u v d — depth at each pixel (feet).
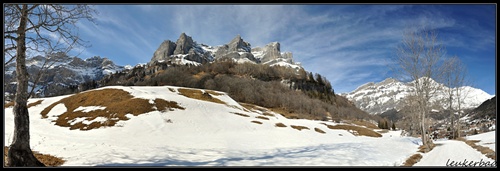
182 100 186.19
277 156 58.90
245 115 195.00
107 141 91.86
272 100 538.88
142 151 64.23
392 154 65.72
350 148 73.87
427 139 98.48
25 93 39.04
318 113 506.48
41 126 142.61
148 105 164.55
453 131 160.66
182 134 127.24
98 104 181.88
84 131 128.77
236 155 63.26
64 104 195.11
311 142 116.37
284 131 157.89
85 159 52.70
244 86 588.91
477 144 91.66
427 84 101.71
